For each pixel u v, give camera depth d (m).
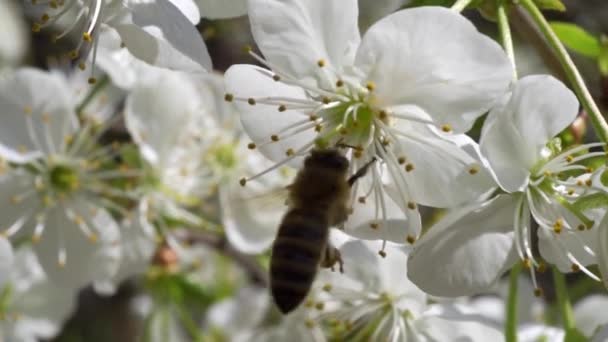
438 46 0.20
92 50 0.22
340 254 0.21
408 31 0.20
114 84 0.25
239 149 0.25
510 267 0.21
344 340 0.23
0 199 0.24
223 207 0.25
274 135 0.21
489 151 0.20
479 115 0.20
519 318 0.26
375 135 0.21
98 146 0.25
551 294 0.27
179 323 0.28
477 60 0.20
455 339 0.22
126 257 0.25
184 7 0.21
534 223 0.23
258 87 0.21
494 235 0.21
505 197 0.21
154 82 0.25
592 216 0.21
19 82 0.24
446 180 0.21
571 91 0.21
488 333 0.22
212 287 0.27
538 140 0.21
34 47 0.29
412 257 0.21
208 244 0.26
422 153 0.21
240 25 0.28
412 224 0.21
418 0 0.22
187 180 0.25
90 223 0.24
